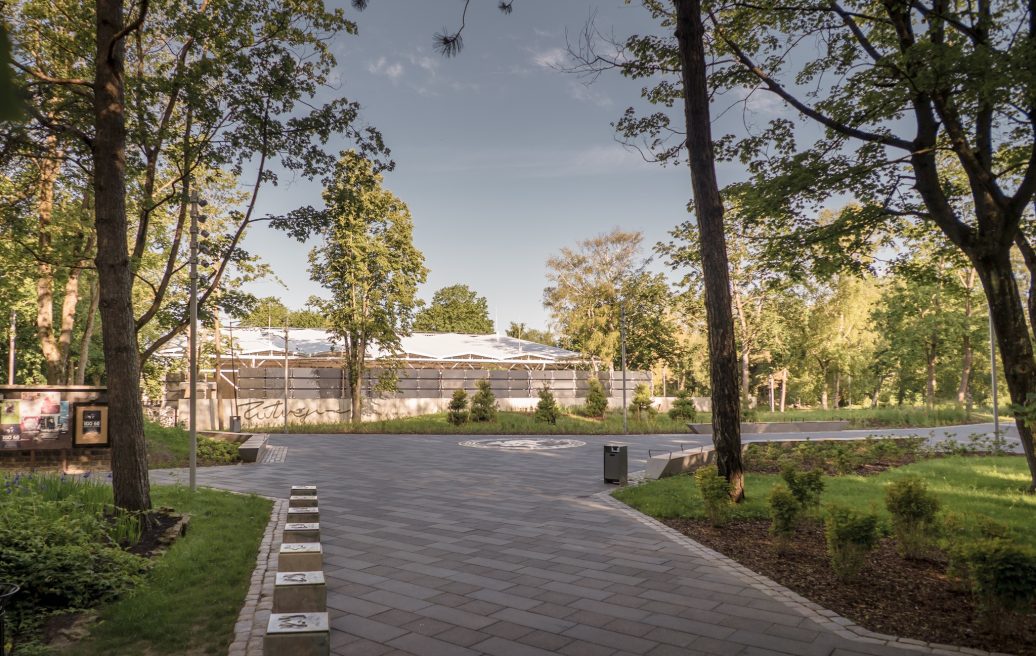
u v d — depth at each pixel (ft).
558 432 112.06
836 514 25.31
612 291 174.40
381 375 132.46
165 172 64.23
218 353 118.42
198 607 21.26
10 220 45.75
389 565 27.91
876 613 21.75
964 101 38.63
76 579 21.77
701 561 28.37
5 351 153.58
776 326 162.40
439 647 19.22
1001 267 42.22
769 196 43.86
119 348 31.53
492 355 162.50
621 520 37.19
